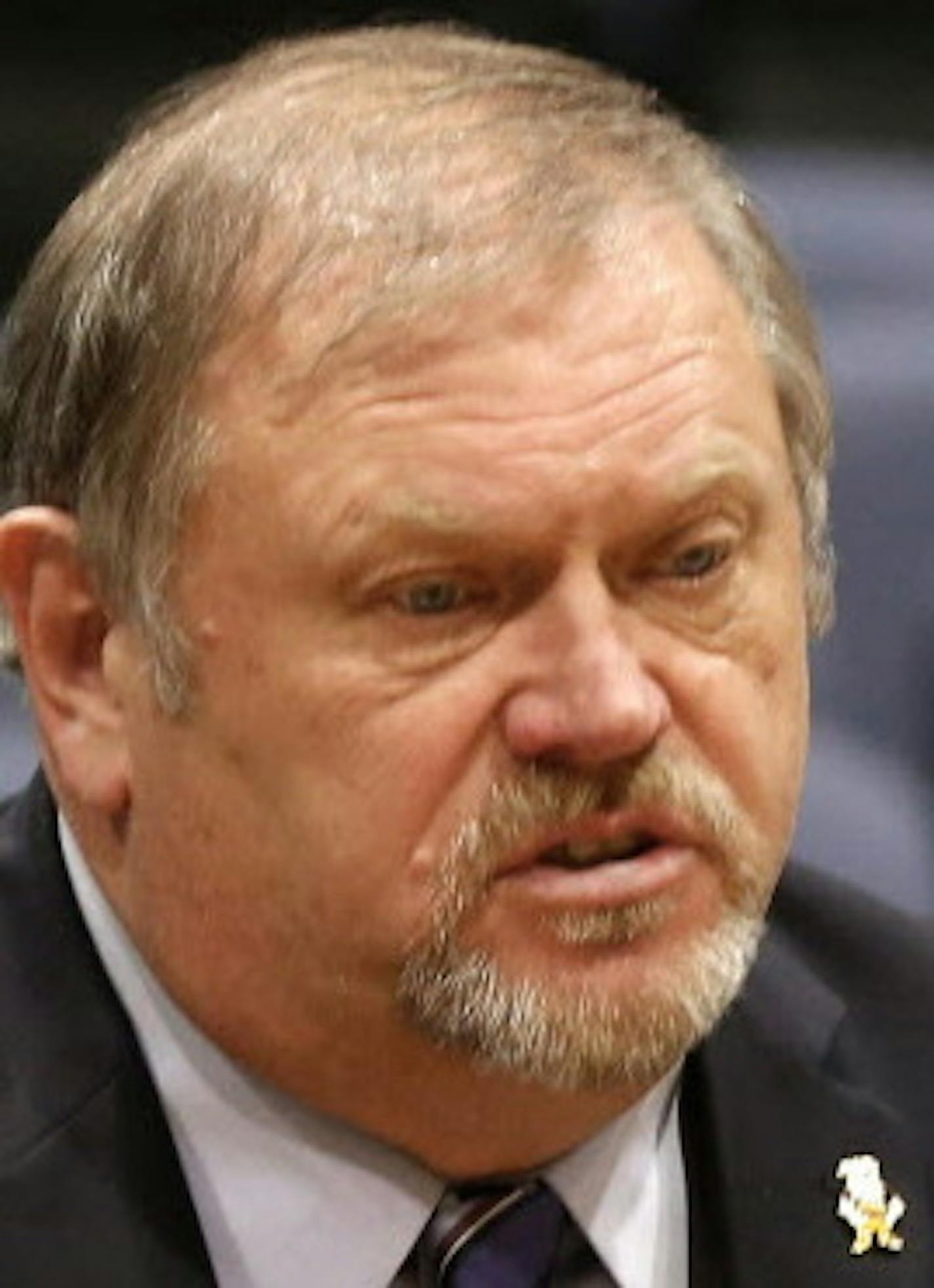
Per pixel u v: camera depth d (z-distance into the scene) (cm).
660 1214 549
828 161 920
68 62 1073
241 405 493
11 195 1063
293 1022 516
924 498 771
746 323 512
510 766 492
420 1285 532
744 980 567
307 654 494
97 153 1066
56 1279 523
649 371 491
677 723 498
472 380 485
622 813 492
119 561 509
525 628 492
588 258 492
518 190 496
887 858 714
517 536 486
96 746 526
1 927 560
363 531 486
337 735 495
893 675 764
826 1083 573
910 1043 588
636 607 496
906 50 1161
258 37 1076
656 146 513
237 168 504
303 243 492
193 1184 536
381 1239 531
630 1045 498
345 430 487
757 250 520
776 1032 577
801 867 621
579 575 489
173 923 522
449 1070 509
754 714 506
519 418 485
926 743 762
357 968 503
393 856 496
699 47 1124
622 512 488
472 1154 525
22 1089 539
